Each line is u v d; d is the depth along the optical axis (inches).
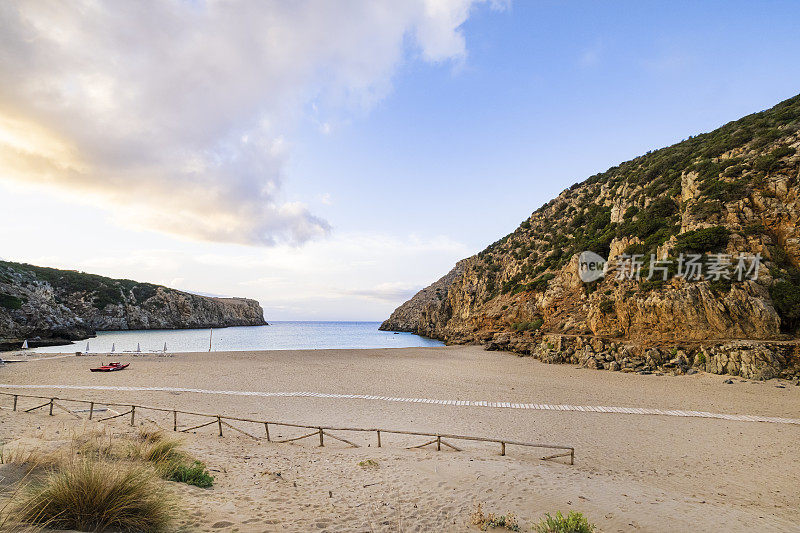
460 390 924.6
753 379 947.3
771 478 415.2
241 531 203.5
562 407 746.2
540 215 3558.1
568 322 1708.9
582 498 314.8
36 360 1422.2
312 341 3452.3
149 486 218.2
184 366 1291.8
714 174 1496.1
